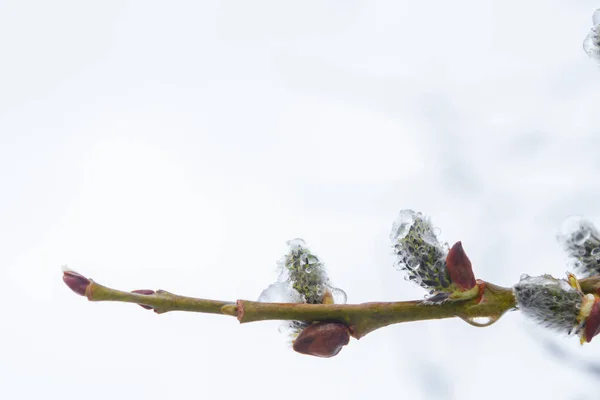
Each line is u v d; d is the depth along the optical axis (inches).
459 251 15.6
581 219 16.3
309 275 15.8
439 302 15.7
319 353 15.6
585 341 15.3
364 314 15.6
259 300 15.8
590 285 15.7
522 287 15.3
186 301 15.5
